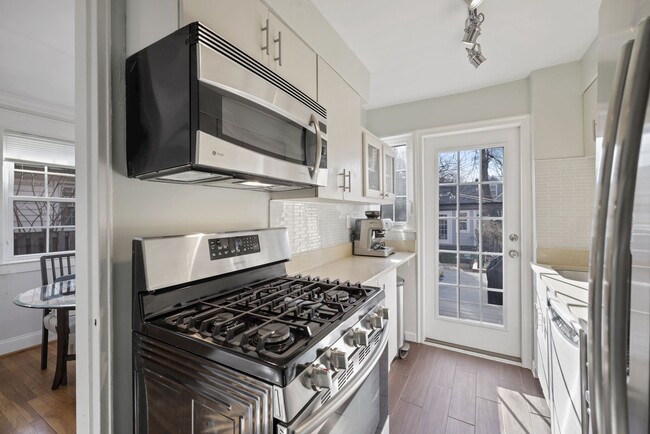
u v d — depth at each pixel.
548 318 1.52
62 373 2.13
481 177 2.57
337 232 2.43
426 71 2.16
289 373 0.66
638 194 0.43
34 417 1.82
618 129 0.47
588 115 1.95
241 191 1.45
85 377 0.94
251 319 0.94
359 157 1.96
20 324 2.79
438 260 2.73
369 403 1.11
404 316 2.81
